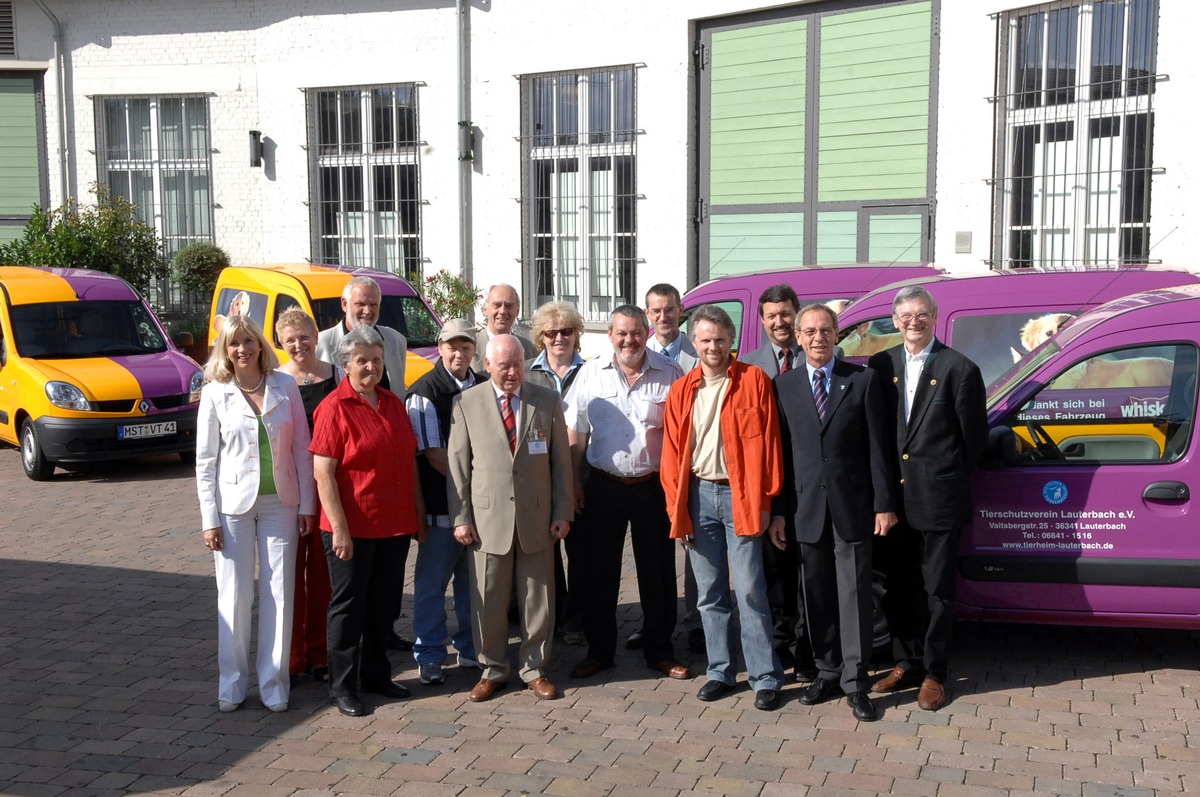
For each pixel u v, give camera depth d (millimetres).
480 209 15664
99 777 4828
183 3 17812
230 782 4762
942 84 11539
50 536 9047
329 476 5406
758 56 13000
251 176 17719
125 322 12289
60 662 6219
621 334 5781
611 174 14477
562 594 6590
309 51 16797
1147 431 5570
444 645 5914
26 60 18766
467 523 5609
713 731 5180
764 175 13109
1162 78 9945
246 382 5531
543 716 5410
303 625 5973
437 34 15742
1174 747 4871
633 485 5809
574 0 14398
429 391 5828
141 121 18500
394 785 4707
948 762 4781
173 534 9055
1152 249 10109
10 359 11594
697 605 5859
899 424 5367
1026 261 11211
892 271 8695
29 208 19156
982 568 5684
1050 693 5496
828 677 5488
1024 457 5699
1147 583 5480
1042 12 10820
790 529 5516
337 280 11828
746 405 5383
